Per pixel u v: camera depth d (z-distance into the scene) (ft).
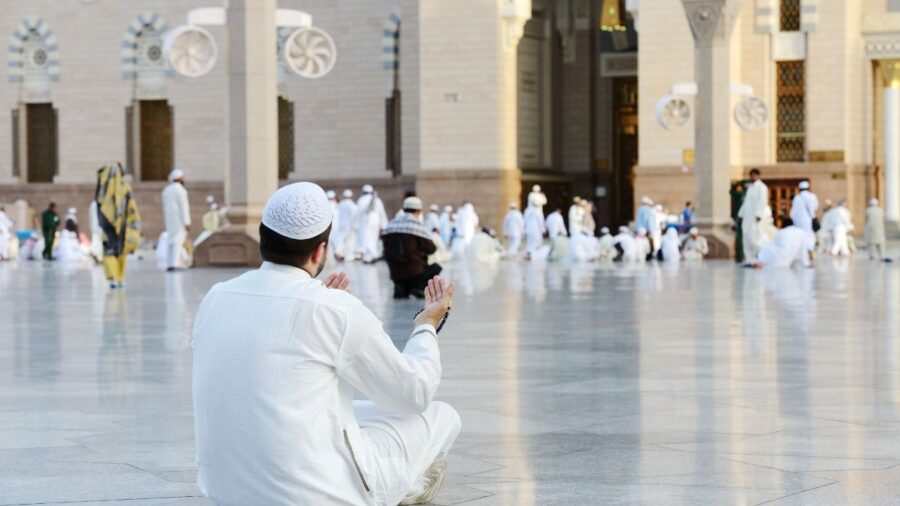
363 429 17.06
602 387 30.71
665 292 64.69
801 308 53.52
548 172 147.23
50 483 20.68
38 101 156.76
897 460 21.90
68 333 44.16
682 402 28.32
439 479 19.16
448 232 123.95
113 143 153.89
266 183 86.17
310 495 15.62
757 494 19.49
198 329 16.30
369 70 143.33
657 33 129.29
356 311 15.92
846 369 33.65
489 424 25.75
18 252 121.80
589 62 150.00
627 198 152.05
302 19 85.56
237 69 84.84
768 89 131.54
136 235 68.39
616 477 20.83
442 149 130.82
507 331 44.39
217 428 15.80
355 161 144.46
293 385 15.61
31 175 158.51
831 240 114.11
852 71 130.72
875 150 134.10
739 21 131.85
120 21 152.97
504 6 128.36
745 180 100.42
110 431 25.23
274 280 16.11
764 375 32.58
